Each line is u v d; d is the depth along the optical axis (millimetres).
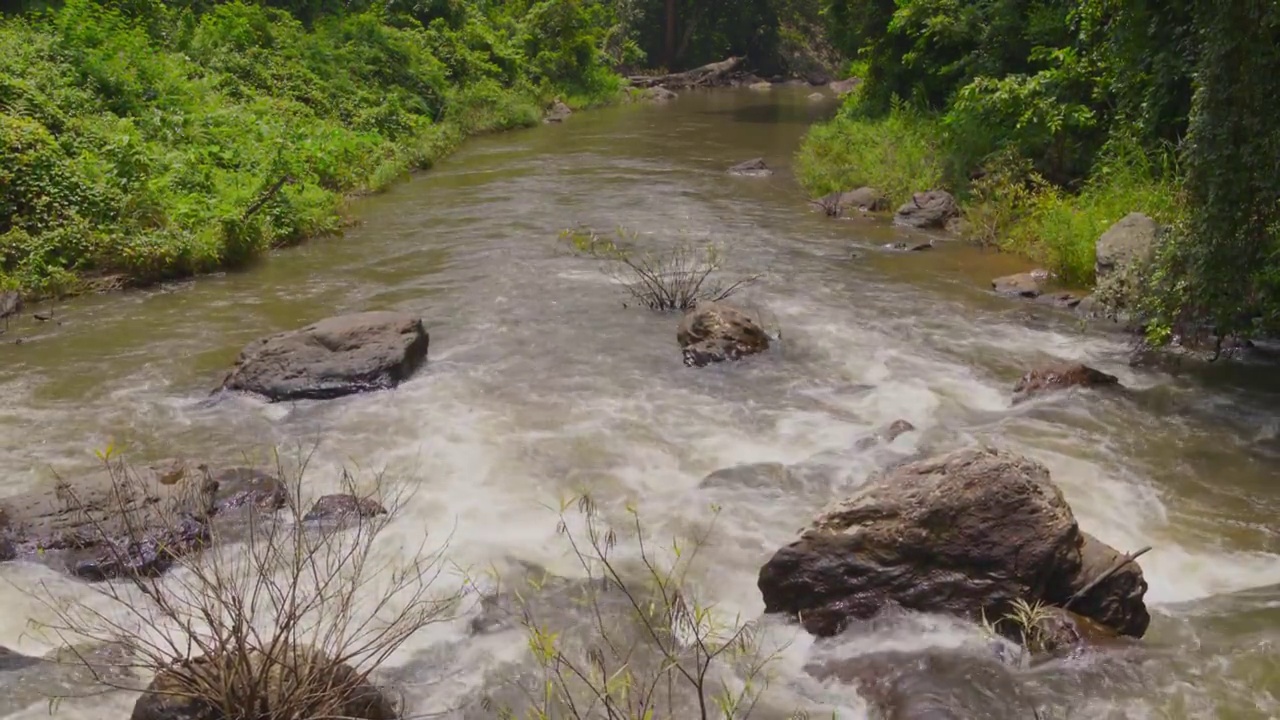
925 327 10469
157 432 8023
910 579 5305
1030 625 5043
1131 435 7785
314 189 16141
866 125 20766
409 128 24031
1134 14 11344
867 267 12852
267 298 11727
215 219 13414
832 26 28141
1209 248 8586
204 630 5215
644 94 42812
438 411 8359
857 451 7535
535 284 12078
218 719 4125
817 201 17078
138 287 12156
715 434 7898
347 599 4707
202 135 16641
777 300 11406
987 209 14227
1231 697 4742
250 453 7613
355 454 7570
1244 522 6500
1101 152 13875
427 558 6020
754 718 4652
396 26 32562
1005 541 5273
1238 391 8578
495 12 38375
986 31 18344
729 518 6578
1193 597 5672
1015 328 10414
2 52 16047
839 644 5191
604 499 6844
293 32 25156
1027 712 4641
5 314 10891
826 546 5410
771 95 44562
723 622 5375
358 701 4363
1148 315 9969
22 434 7984
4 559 5965
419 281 12344
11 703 4719
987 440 7691
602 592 5723
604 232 14883
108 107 16422
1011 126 15891
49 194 12594
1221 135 8344
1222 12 8227
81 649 5152
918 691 4734
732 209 16672
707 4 52531
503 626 5383
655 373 9188
